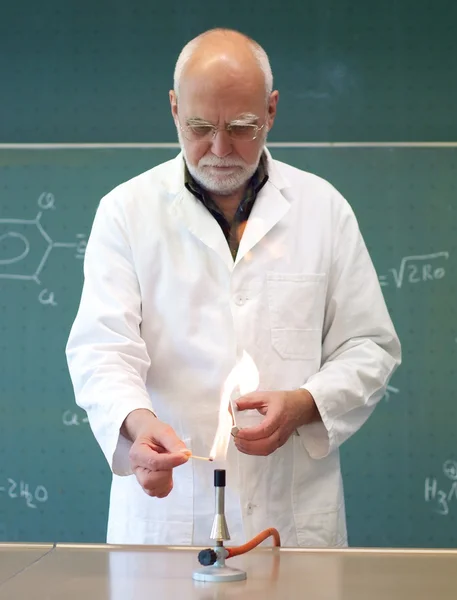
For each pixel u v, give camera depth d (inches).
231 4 107.2
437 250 103.9
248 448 56.4
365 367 63.2
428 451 102.3
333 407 60.7
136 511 61.7
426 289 103.7
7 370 104.3
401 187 104.5
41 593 37.5
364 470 102.3
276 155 105.0
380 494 102.0
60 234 105.3
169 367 62.6
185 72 60.1
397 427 102.6
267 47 106.9
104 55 107.6
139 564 44.1
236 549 44.0
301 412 59.1
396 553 47.5
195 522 61.1
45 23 108.1
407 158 104.7
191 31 107.3
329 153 104.8
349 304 65.6
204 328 62.6
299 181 67.6
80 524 103.0
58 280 105.0
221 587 38.6
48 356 104.3
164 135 106.8
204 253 63.7
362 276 66.2
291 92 106.6
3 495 103.3
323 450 62.0
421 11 106.6
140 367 60.9
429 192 104.3
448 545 101.4
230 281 63.0
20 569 42.9
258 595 37.0
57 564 44.0
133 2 107.8
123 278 63.1
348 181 104.7
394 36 106.5
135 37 107.6
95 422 57.6
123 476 59.2
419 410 102.7
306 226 65.7
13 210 105.8
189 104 59.5
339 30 106.8
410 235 104.0
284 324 63.2
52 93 107.5
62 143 106.7
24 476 103.5
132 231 63.9
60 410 103.9
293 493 62.2
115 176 105.7
